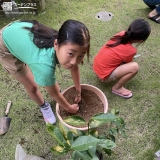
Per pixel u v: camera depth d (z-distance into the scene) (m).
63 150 0.91
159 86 1.87
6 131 1.61
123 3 2.72
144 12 2.60
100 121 1.02
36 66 1.06
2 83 1.92
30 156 1.30
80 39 0.93
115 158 1.47
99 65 1.75
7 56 1.27
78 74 1.43
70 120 1.04
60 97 1.29
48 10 2.57
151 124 1.64
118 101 1.79
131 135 1.58
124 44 1.65
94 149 0.91
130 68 1.66
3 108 1.76
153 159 1.45
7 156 1.50
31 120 1.68
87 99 1.63
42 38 1.08
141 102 1.77
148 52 2.14
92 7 2.64
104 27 2.39
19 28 1.15
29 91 1.49
